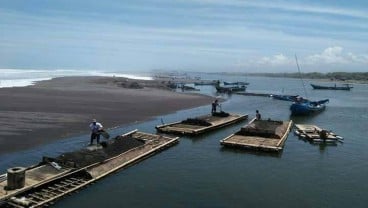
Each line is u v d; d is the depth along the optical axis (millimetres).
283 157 27266
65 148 26312
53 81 89500
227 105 63969
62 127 32844
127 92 69562
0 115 36281
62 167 20062
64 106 45188
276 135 31891
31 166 20141
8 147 25469
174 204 17672
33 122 34062
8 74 113625
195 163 24859
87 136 30234
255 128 33125
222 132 36844
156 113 46938
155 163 24469
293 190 20203
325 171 24016
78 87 74688
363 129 41781
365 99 87000
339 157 27859
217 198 18625
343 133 38812
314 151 29562
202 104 60906
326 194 19766
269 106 63781
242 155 27422
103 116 40500
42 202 16359
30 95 54281
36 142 27297
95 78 110812
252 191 19812
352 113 57500
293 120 48594
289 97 73250
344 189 20625
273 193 19641
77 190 18531
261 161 25938
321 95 99625
